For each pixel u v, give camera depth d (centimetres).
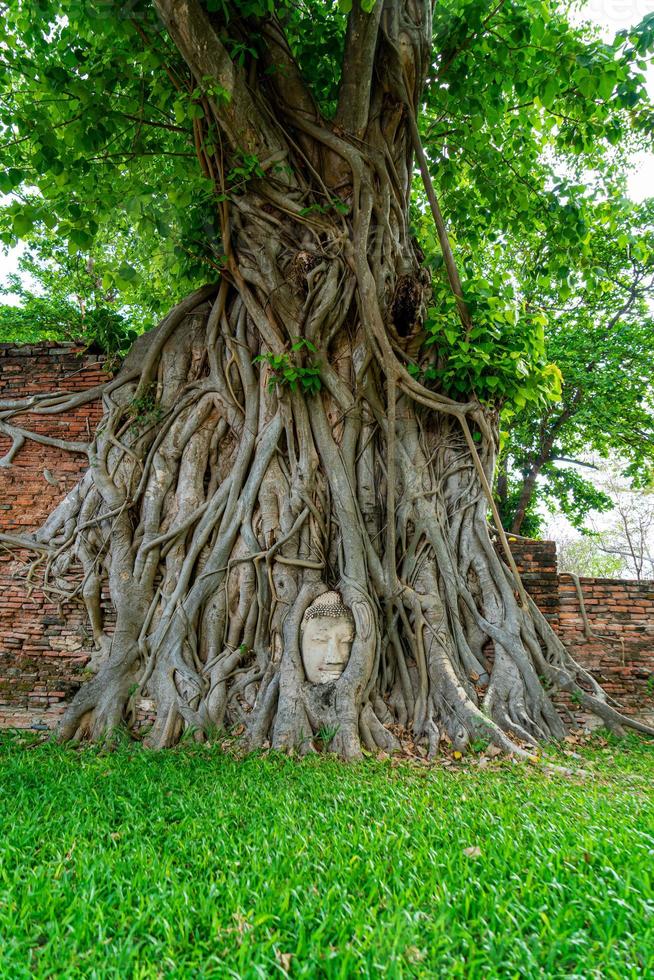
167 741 682
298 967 250
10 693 788
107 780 528
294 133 812
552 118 962
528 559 857
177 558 788
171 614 752
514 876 320
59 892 309
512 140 1022
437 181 1036
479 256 1279
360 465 799
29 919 288
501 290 844
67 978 240
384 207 800
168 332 885
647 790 529
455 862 343
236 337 852
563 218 990
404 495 796
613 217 1025
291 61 783
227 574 765
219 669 722
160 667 729
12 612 825
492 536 864
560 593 853
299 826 405
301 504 769
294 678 682
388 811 435
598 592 855
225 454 845
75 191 828
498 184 1003
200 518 798
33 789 511
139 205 805
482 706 707
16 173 776
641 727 741
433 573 769
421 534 780
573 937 269
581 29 859
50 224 798
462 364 762
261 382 820
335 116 795
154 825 413
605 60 775
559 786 525
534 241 1191
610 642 834
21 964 249
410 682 725
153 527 805
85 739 710
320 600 720
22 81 906
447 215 1095
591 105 866
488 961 253
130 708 724
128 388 891
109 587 801
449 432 842
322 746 645
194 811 440
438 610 746
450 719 682
